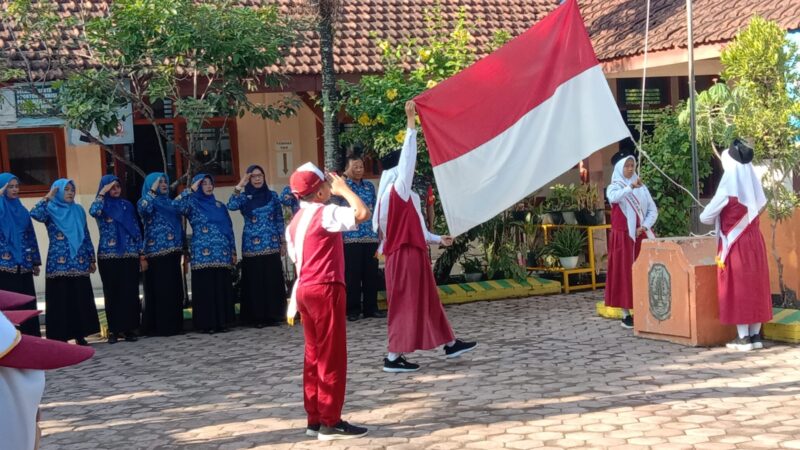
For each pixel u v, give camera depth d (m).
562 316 10.32
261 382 7.88
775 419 5.95
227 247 10.72
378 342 9.34
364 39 14.63
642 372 7.42
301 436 6.16
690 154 12.07
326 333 5.95
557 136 7.87
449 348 8.12
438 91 7.76
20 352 3.21
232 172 14.70
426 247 7.89
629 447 5.51
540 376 7.45
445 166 7.72
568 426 6.01
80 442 6.38
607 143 7.81
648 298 8.73
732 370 7.36
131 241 10.46
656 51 12.91
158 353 9.57
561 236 12.41
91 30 11.17
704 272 8.27
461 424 6.20
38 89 12.30
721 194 8.00
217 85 11.62
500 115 7.82
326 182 6.12
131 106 12.17
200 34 10.83
